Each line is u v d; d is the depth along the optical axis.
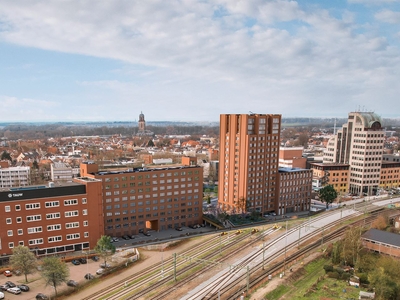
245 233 145.88
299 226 154.00
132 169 155.88
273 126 180.25
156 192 154.50
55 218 121.00
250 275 101.56
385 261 98.12
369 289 89.56
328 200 188.75
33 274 105.38
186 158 172.62
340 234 139.12
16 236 115.50
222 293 90.19
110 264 113.38
